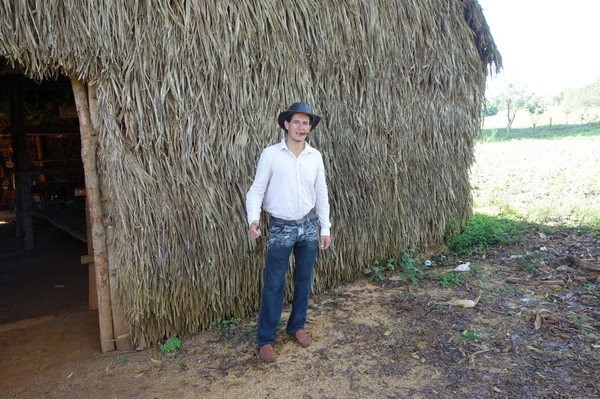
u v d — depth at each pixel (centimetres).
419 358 326
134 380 318
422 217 526
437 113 516
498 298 415
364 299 432
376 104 462
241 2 366
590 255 506
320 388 299
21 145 676
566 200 811
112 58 320
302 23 400
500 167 1322
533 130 3112
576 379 288
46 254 657
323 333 371
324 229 340
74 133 714
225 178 377
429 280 470
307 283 344
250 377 315
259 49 379
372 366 320
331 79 427
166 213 351
